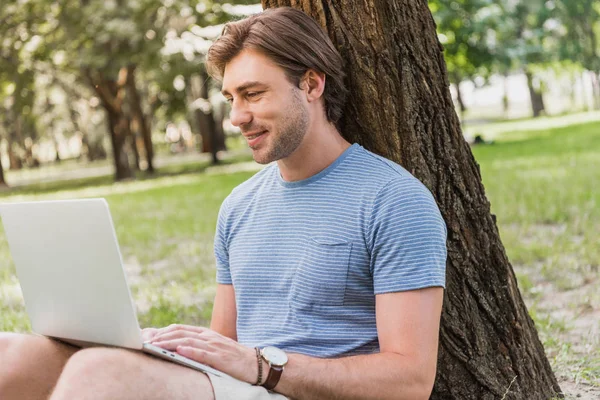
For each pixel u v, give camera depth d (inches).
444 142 121.3
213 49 106.7
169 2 866.1
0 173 1315.2
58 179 1459.2
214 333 96.2
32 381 94.5
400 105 118.7
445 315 119.8
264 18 105.7
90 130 1991.9
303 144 106.2
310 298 103.3
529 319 133.1
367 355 97.7
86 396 81.7
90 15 898.1
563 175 518.3
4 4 974.4
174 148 2284.7
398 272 98.8
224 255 116.6
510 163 665.6
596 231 309.3
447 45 885.8
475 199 123.3
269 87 103.4
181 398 86.4
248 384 93.3
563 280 239.8
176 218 506.9
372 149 120.3
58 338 98.0
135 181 1058.7
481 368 121.7
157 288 281.7
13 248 98.2
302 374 95.3
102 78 1074.7
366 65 118.6
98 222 86.3
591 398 143.1
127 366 84.4
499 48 964.0
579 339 182.1
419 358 97.0
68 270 91.2
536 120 1804.9
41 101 1800.0
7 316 239.3
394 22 118.3
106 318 89.2
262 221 109.7
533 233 319.3
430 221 100.0
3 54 1051.3
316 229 104.2
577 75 2075.5
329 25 118.9
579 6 1438.2
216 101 1071.0
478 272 122.6
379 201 101.5
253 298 109.7
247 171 999.6
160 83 940.6
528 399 127.2
